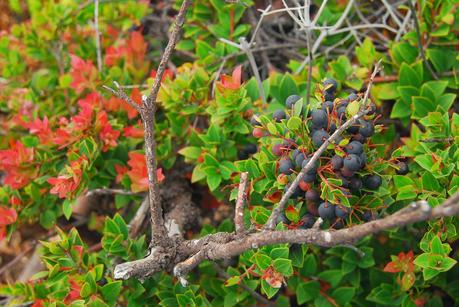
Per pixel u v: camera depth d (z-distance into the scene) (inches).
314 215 16.8
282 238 14.4
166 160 20.9
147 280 18.6
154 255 16.7
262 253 16.5
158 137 21.1
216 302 19.8
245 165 17.7
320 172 16.0
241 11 21.4
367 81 20.8
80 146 19.6
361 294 20.3
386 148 18.7
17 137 23.2
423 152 18.3
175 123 20.7
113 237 18.6
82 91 22.5
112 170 20.7
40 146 20.6
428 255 16.7
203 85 20.2
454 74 20.0
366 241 19.5
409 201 18.2
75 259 18.4
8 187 21.0
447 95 19.5
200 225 21.9
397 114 20.0
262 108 19.9
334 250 19.8
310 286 19.4
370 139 17.5
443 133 18.1
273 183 17.2
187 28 22.4
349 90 20.5
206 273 20.1
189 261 16.1
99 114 19.7
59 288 18.9
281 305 19.7
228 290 19.3
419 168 19.0
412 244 20.2
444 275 19.6
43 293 19.5
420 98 19.4
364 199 16.8
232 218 22.5
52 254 19.5
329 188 15.8
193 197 21.8
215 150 19.4
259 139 18.3
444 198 17.1
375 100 20.6
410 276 18.4
